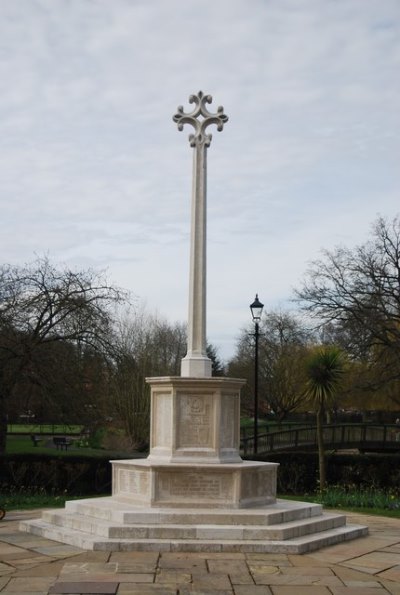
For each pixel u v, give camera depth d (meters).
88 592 7.18
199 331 11.37
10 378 20.25
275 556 9.02
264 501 10.82
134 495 10.72
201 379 10.67
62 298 20.97
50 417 21.92
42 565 8.34
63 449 31.91
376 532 11.29
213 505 10.26
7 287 21.05
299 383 48.06
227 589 7.39
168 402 10.93
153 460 10.87
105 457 18.50
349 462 19.33
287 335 59.25
